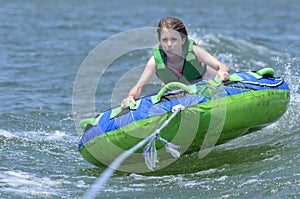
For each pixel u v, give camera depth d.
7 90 35.12
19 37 52.62
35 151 24.45
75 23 62.16
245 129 22.59
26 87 36.03
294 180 20.02
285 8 84.88
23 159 23.38
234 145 24.38
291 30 62.16
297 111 28.02
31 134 26.81
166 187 20.41
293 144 24.05
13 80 37.66
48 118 29.64
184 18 69.31
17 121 28.73
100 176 21.75
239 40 51.53
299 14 78.19
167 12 74.94
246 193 19.34
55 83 37.25
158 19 68.31
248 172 21.28
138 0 87.31
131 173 21.91
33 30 56.59
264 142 24.59
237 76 22.56
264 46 49.22
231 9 81.38
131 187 20.52
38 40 51.66
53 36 53.94
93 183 21.00
